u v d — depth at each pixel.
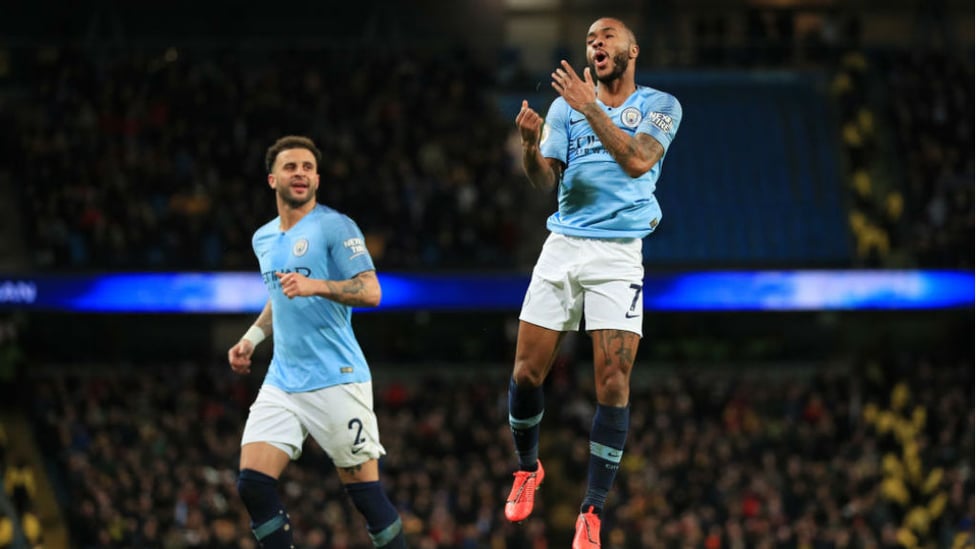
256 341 9.14
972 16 40.56
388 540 8.77
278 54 37.28
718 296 31.61
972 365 32.38
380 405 29.64
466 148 34.88
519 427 8.66
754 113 39.47
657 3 40.44
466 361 33.59
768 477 26.28
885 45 40.78
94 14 38.22
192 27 38.56
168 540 24.08
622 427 8.25
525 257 33.25
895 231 34.69
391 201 32.91
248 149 33.94
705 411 29.59
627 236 8.34
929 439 29.06
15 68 36.50
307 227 8.66
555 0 40.06
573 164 8.39
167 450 26.92
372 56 37.50
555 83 8.05
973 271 31.75
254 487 8.48
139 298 30.52
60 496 27.03
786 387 30.72
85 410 28.52
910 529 26.22
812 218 36.44
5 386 30.61
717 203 37.03
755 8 40.38
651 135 8.12
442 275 31.59
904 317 34.47
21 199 33.12
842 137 37.88
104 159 33.41
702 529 24.83
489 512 25.06
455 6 39.66
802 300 31.66
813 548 24.36
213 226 31.92
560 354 30.67
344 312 8.68
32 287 30.38
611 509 25.48
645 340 34.09
